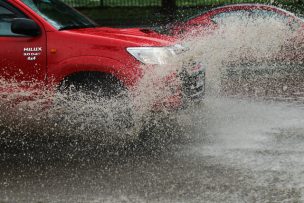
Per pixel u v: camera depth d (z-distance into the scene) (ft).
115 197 16.85
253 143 22.66
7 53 22.71
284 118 27.02
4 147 22.95
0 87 22.90
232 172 19.01
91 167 20.11
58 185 18.12
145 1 84.33
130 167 19.95
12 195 17.22
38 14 23.12
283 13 40.11
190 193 17.04
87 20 26.07
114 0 86.02
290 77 38.83
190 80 23.93
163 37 25.44
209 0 74.90
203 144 22.67
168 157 21.07
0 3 23.27
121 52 22.22
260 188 17.37
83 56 22.31
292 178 18.25
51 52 22.47
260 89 34.47
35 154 21.97
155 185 17.87
